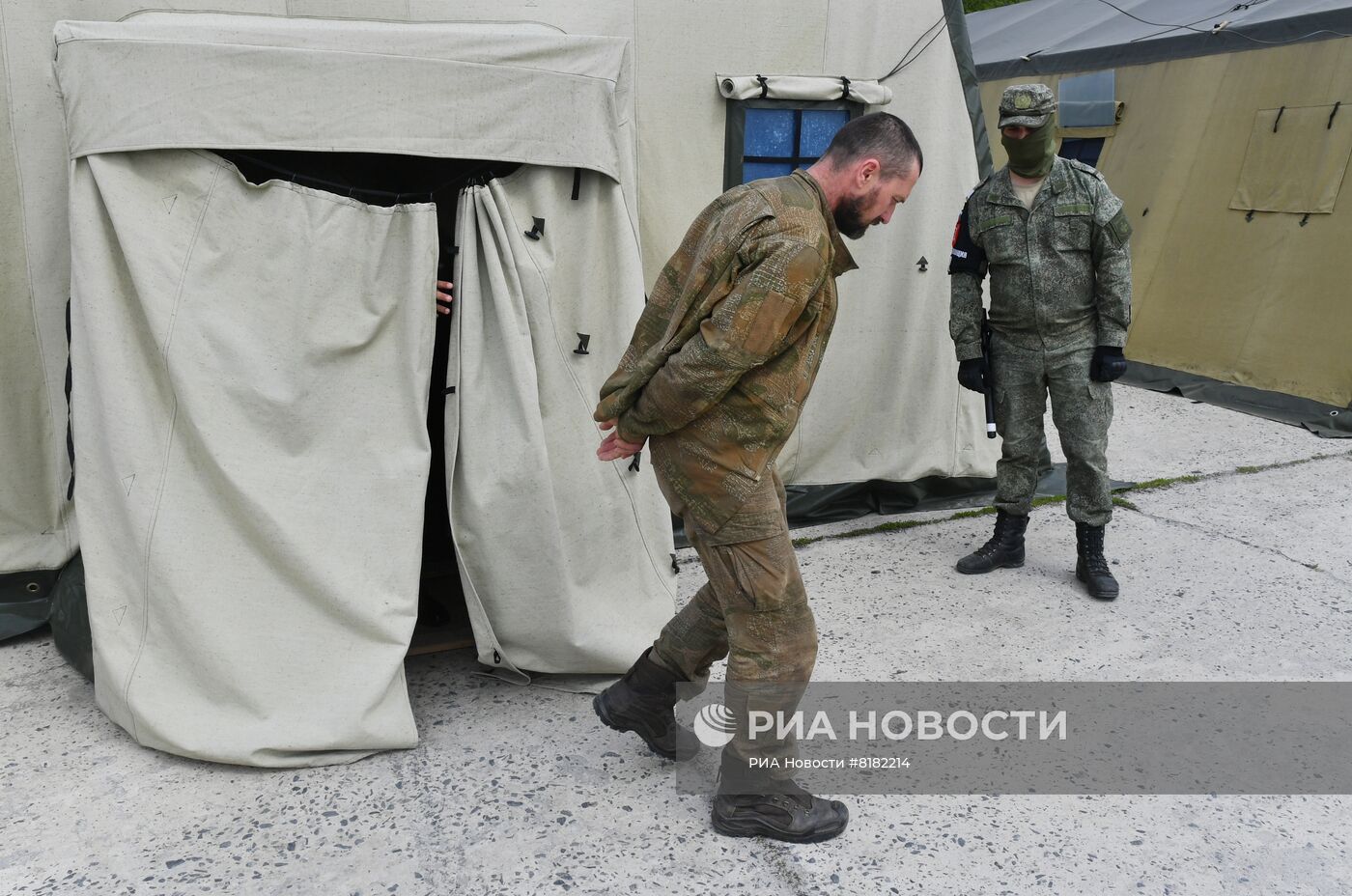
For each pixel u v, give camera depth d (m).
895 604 3.45
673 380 1.95
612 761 2.52
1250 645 3.19
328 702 2.43
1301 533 4.12
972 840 2.27
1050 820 2.35
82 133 2.25
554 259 2.60
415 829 2.24
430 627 3.08
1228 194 6.18
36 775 2.39
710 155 3.62
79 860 2.11
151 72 2.22
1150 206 6.70
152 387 2.36
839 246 2.05
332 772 2.43
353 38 2.32
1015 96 3.26
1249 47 6.04
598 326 2.71
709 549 2.12
